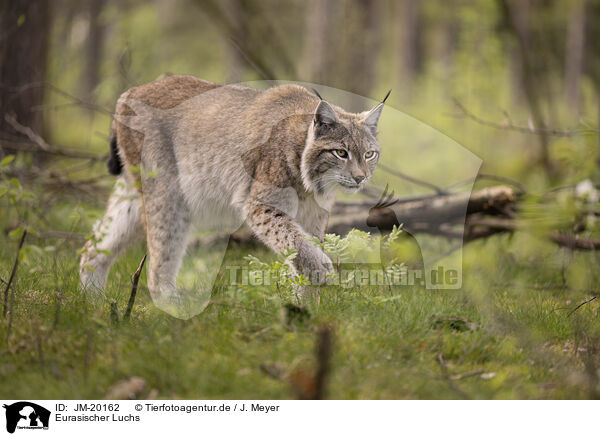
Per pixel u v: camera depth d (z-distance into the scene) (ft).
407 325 23.94
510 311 27.35
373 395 19.79
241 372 20.11
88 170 48.24
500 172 57.82
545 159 52.65
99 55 90.12
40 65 49.98
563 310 27.96
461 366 22.08
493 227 37.45
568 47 91.66
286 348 21.35
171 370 20.01
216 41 120.67
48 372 19.97
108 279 31.24
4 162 25.45
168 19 123.44
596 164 40.52
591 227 35.55
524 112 75.51
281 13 84.74
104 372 20.17
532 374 21.65
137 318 24.58
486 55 75.56
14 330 22.49
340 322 23.25
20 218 33.06
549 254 36.58
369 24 76.69
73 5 88.12
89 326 22.91
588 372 20.94
